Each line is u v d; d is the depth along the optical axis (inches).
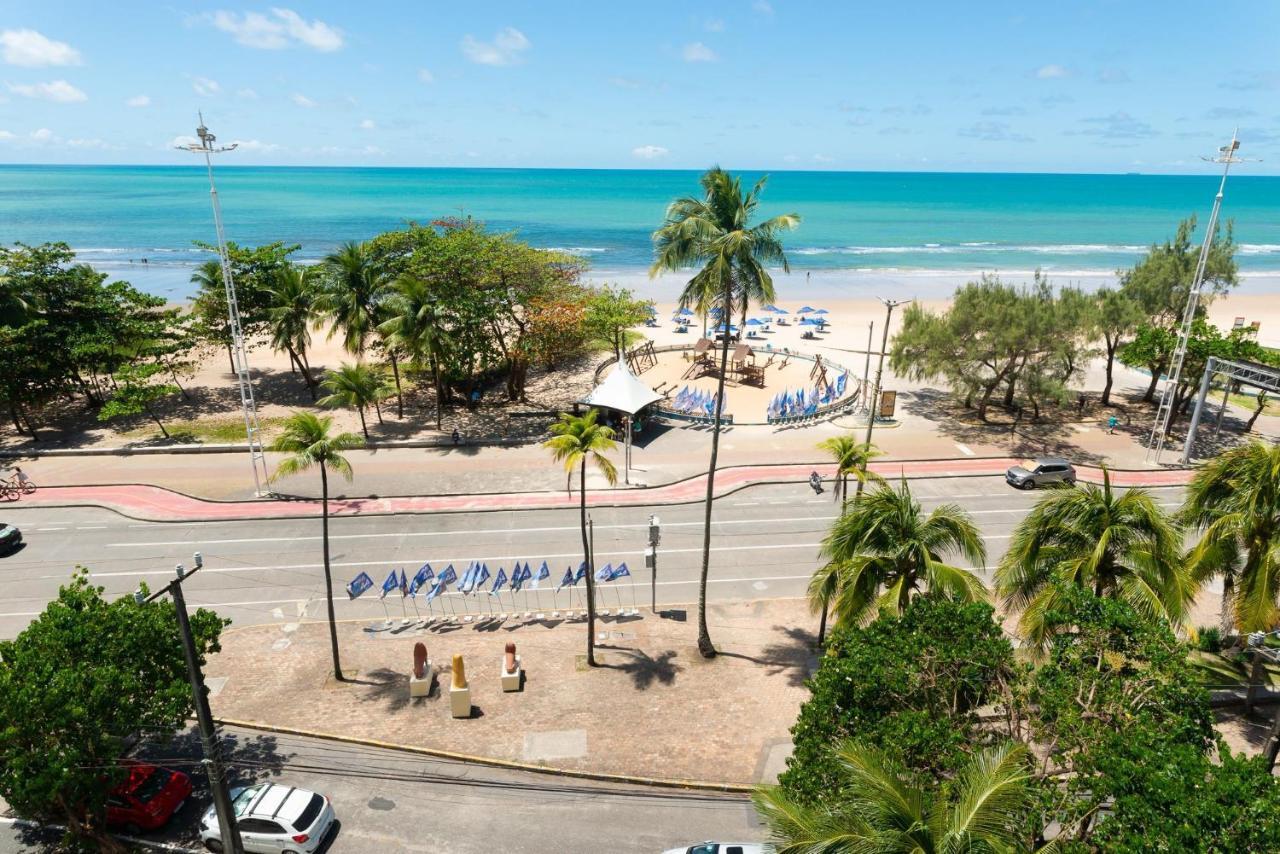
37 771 732.0
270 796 851.4
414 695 1115.3
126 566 1493.6
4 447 2074.3
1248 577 986.7
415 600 1400.1
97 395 2437.3
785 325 3774.6
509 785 943.0
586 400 2139.5
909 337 2262.6
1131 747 581.3
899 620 786.8
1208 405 2482.8
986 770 555.2
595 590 1435.8
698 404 2411.4
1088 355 2185.0
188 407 2440.9
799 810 550.0
